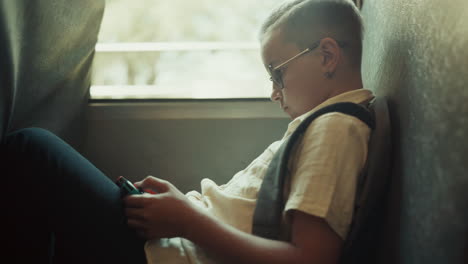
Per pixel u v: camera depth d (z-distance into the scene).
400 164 0.75
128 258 0.71
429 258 0.59
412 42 0.76
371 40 1.10
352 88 0.88
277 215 0.72
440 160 0.59
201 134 1.46
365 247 0.76
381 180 0.74
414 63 0.73
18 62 0.93
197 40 1.68
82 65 1.34
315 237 0.69
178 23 1.69
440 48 0.63
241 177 0.90
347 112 0.78
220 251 0.68
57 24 1.09
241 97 1.47
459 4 0.58
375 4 1.07
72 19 1.16
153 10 1.68
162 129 1.47
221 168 1.46
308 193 0.70
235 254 0.68
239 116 1.45
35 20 0.98
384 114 0.80
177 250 0.75
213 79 1.63
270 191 0.75
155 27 1.68
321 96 0.87
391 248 0.74
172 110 1.46
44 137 0.79
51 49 1.10
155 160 1.46
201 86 1.60
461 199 0.52
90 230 0.71
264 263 0.67
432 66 0.65
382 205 0.81
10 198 0.72
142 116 1.46
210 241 0.69
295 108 0.90
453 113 0.56
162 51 1.63
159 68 1.63
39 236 0.72
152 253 0.73
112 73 1.59
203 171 1.46
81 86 1.36
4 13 0.81
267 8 1.68
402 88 0.79
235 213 0.81
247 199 0.82
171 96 1.50
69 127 1.31
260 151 1.45
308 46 0.88
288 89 0.90
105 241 0.71
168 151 1.46
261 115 1.45
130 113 1.47
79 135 1.41
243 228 0.79
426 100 0.66
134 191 0.75
